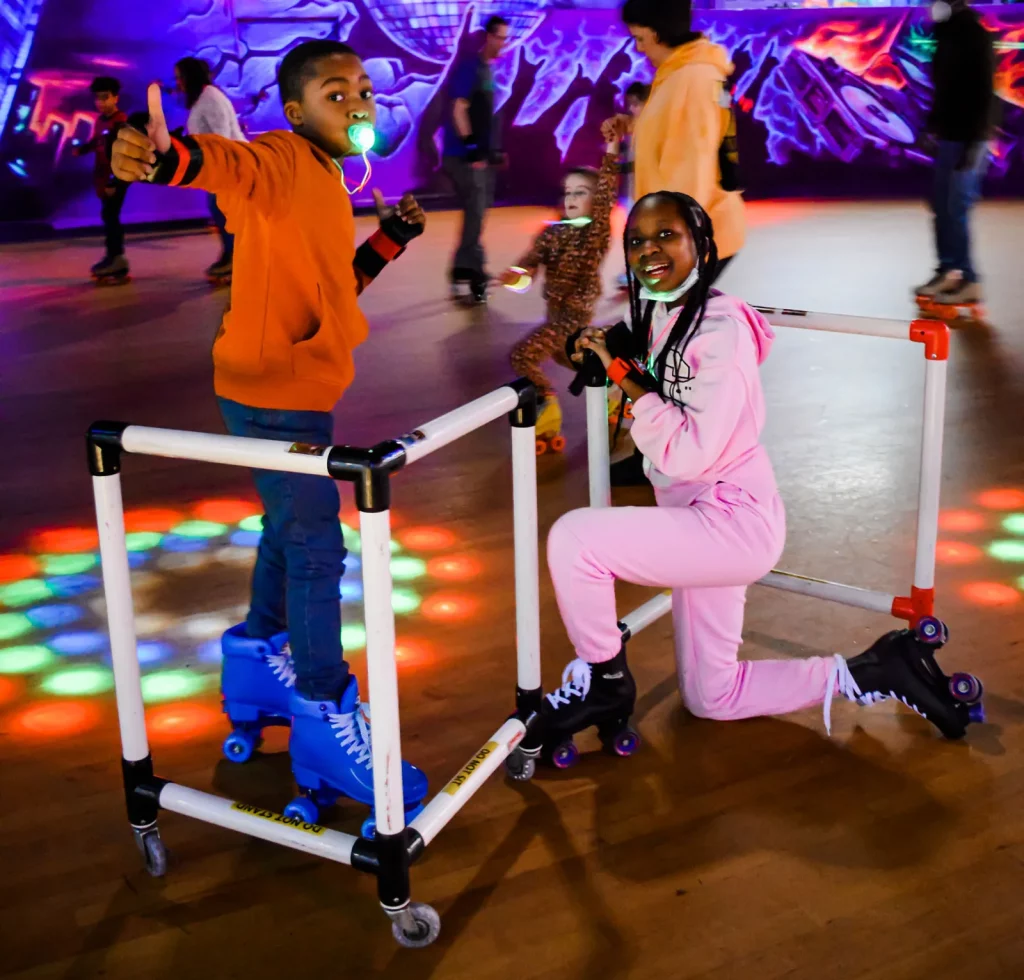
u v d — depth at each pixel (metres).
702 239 2.22
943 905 2.08
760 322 2.32
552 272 4.37
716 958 1.96
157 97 1.88
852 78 12.45
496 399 2.09
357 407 5.12
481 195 7.07
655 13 3.54
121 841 2.32
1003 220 10.03
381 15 11.19
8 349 6.20
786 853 2.23
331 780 2.29
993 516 3.80
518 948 2.00
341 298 2.22
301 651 2.27
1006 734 2.61
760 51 12.26
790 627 3.09
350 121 2.17
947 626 3.07
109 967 1.99
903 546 3.57
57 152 10.29
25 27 9.98
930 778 2.45
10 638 3.16
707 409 2.23
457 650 3.02
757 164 12.55
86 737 2.68
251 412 2.22
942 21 6.31
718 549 2.31
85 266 8.73
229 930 2.07
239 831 2.17
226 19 10.70
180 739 2.66
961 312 6.62
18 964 1.99
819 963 1.95
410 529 3.80
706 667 2.57
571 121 12.12
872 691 2.56
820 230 9.81
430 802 2.15
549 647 3.02
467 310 7.01
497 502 4.02
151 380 5.58
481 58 6.90
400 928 2.01
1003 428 4.65
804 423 4.76
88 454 2.02
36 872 2.22
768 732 2.64
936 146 6.53
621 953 1.98
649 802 2.39
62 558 3.66
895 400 5.05
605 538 2.31
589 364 2.50
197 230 10.52
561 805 2.39
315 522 2.22
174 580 3.48
